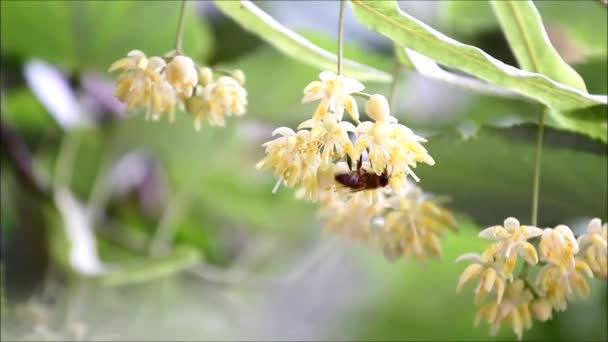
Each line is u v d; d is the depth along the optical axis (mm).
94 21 495
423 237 402
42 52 512
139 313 512
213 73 402
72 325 488
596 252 376
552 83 355
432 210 402
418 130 531
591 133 403
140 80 372
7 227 514
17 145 511
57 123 532
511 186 430
